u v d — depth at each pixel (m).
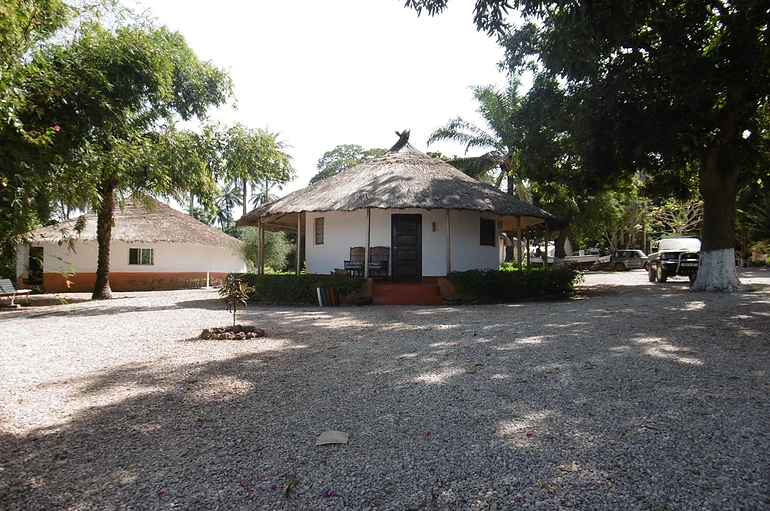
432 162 16.34
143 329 8.38
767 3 7.00
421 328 7.79
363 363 5.38
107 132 5.16
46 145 3.80
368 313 10.29
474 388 4.28
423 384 4.46
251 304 12.88
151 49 9.70
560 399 3.89
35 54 4.34
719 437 3.02
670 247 19.52
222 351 6.22
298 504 2.41
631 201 30.06
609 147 11.53
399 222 14.38
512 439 3.12
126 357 5.97
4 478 2.77
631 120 10.78
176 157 12.77
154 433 3.40
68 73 5.01
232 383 4.65
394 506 2.37
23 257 21.02
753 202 28.61
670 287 15.09
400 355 5.73
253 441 3.22
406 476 2.67
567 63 6.28
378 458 2.91
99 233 16.61
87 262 22.19
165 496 2.52
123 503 2.46
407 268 14.29
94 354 6.19
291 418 3.65
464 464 2.79
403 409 3.79
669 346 5.69
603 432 3.17
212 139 14.30
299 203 13.54
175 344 6.80
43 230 21.23
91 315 11.03
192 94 15.48
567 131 14.30
